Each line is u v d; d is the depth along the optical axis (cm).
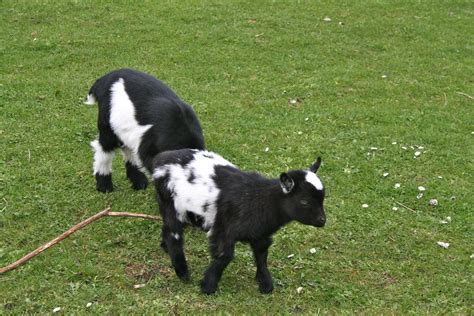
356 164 791
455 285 582
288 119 907
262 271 559
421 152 828
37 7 1284
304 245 634
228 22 1269
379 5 1397
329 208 694
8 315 518
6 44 1116
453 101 997
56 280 562
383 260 617
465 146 851
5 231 631
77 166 761
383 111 944
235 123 888
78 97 941
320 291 568
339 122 903
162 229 589
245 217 519
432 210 702
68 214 666
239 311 535
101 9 1302
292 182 506
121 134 652
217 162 557
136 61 1083
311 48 1175
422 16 1352
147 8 1320
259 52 1147
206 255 612
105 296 544
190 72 1052
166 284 566
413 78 1077
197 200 536
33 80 984
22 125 849
